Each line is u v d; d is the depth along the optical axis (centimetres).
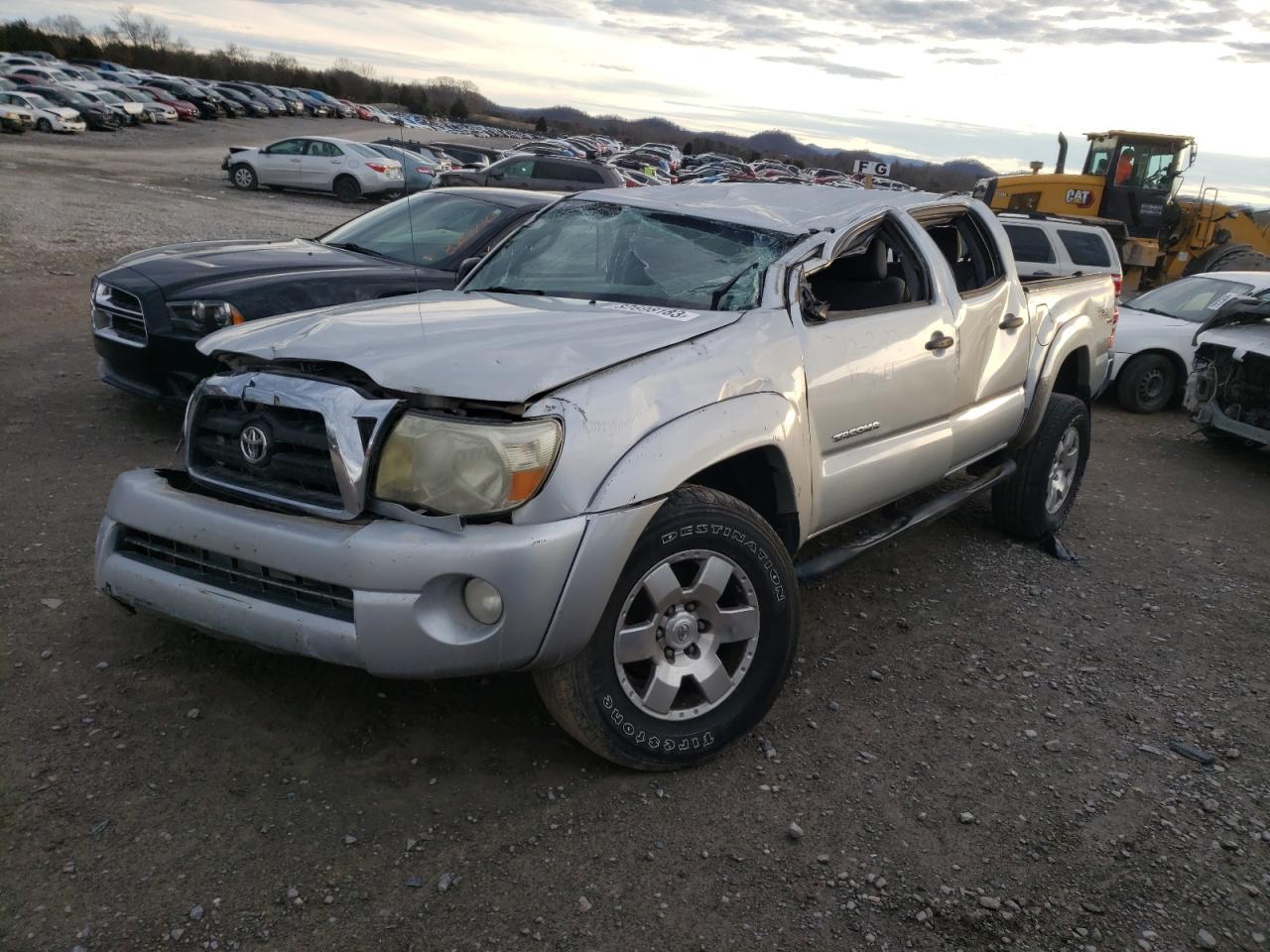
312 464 270
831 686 368
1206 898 266
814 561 361
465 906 242
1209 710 374
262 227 1755
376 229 720
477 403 259
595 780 296
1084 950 244
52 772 276
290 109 6425
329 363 278
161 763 284
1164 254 1784
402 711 321
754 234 373
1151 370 991
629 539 266
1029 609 458
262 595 270
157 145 3753
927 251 418
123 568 291
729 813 287
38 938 220
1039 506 523
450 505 253
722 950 235
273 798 274
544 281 392
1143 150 1744
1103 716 363
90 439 575
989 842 284
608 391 271
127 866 244
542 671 276
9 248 1271
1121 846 286
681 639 295
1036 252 1166
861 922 248
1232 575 530
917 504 464
